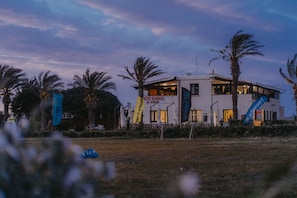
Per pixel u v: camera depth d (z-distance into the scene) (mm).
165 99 59562
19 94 58562
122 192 7828
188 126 38219
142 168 11773
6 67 45031
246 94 58594
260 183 3205
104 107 72812
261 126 35969
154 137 36781
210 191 7879
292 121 47875
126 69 59906
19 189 2266
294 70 52438
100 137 37969
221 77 58781
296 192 6668
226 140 28609
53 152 2414
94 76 58438
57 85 53938
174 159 14430
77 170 2428
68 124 69125
